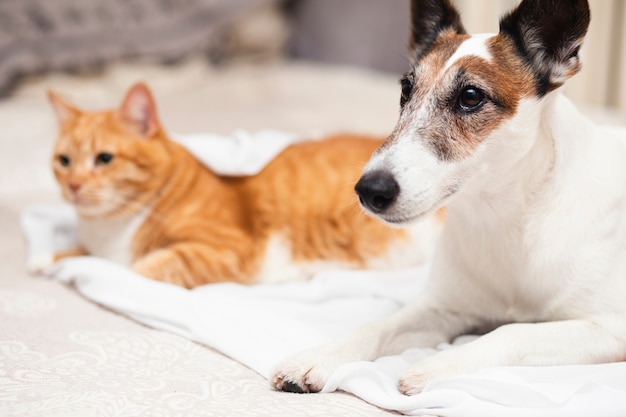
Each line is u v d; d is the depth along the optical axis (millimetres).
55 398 866
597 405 846
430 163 914
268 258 1164
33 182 1466
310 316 1045
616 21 1985
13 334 978
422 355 966
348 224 1160
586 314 944
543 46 937
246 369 942
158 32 2238
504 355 901
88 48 2111
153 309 1025
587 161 958
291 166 1207
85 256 1193
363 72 2551
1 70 1982
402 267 1171
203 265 1123
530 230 953
